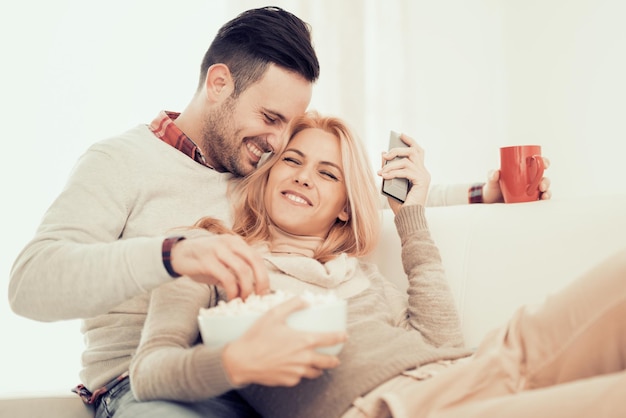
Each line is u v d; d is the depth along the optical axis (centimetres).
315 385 108
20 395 125
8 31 220
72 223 126
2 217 216
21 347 214
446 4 290
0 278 214
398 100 284
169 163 148
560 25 288
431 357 116
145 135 152
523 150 153
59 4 226
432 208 158
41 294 109
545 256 136
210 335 93
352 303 134
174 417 100
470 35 292
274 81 156
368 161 153
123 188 139
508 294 137
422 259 143
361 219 150
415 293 140
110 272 103
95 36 229
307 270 133
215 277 98
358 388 106
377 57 283
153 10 238
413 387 97
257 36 157
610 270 94
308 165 146
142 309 134
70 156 224
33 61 222
